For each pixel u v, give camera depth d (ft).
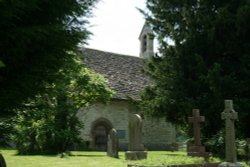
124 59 87.81
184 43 55.06
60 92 52.37
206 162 34.73
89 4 23.39
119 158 46.39
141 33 104.94
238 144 48.70
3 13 17.70
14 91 20.65
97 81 58.59
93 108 72.08
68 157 46.32
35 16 20.84
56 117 55.47
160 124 82.74
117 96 74.18
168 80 55.98
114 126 74.59
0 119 22.91
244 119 51.85
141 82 82.17
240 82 50.03
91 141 70.64
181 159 34.12
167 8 59.26
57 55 22.17
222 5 55.52
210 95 52.06
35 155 50.42
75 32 22.99
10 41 19.33
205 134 55.52
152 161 32.58
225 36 53.47
